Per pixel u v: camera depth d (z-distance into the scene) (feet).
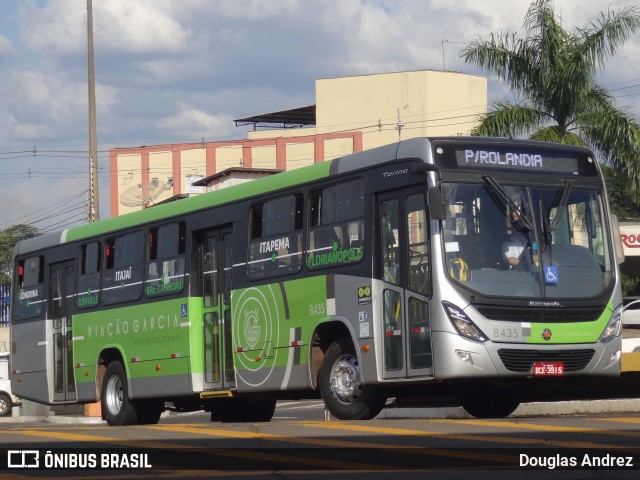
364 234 53.72
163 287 68.08
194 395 65.31
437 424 46.73
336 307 55.01
